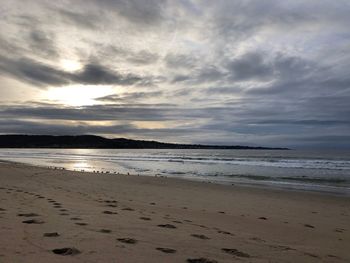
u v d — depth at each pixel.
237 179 26.38
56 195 11.72
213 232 6.71
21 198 10.04
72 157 70.56
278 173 31.92
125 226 6.26
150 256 4.15
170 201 13.15
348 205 14.54
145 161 54.66
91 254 3.95
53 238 4.64
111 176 23.91
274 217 10.73
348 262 5.47
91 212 7.77
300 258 5.23
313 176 28.91
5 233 4.74
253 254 5.06
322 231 8.71
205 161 55.22
